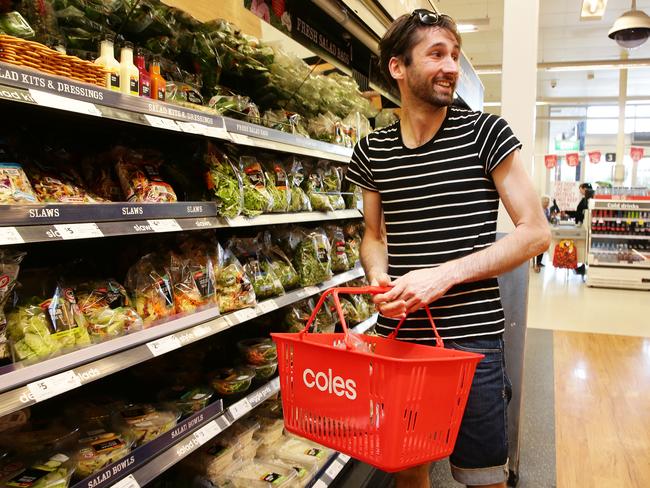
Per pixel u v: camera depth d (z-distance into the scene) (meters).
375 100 3.87
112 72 1.35
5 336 1.18
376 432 1.09
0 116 1.47
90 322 1.41
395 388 1.05
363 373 1.09
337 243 2.90
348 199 3.06
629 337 5.92
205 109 1.75
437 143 1.57
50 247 1.74
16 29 1.22
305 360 1.21
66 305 1.37
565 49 12.92
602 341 5.73
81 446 1.44
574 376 4.55
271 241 2.52
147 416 1.64
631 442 3.28
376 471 2.58
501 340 1.59
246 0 2.19
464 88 3.62
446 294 1.56
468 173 1.54
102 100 1.25
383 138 1.69
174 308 1.67
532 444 3.25
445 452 1.18
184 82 1.87
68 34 1.49
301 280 2.47
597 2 8.00
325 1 2.23
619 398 4.03
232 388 1.96
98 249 1.88
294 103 2.62
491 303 1.57
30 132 1.60
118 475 1.36
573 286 9.84
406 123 1.64
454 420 1.18
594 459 3.06
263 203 2.02
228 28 2.10
